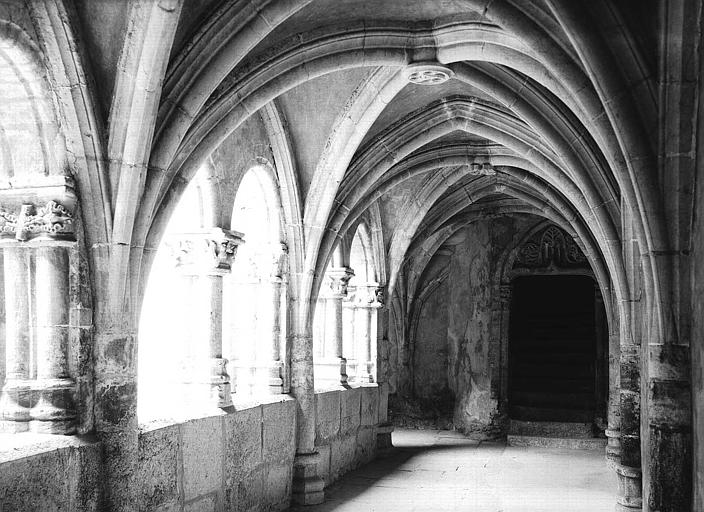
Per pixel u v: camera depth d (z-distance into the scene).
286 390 8.83
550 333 16.17
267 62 6.30
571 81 5.38
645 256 4.88
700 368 4.32
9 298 5.10
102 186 5.17
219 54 5.55
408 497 9.29
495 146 10.35
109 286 5.30
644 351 5.62
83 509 5.04
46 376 5.08
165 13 4.79
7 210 5.09
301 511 8.48
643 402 5.48
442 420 16.02
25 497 4.49
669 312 4.69
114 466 5.31
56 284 5.09
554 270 14.98
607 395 14.54
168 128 5.49
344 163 8.44
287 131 8.32
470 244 15.61
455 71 7.18
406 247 12.77
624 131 4.77
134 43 4.91
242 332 8.73
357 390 11.42
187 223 7.19
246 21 5.52
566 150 7.52
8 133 5.03
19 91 4.87
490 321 15.06
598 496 9.46
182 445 6.31
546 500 9.20
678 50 4.59
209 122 6.08
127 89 5.04
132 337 5.50
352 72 7.84
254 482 7.76
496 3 5.41
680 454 4.62
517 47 6.11
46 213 5.01
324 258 9.03
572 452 13.16
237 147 7.51
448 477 10.66
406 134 9.09
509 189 12.77
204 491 6.69
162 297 7.76
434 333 16.55
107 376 5.31
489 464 11.78
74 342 5.16
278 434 8.37
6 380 5.10
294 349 8.94
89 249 5.27
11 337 5.09
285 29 6.27
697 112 4.52
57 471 4.79
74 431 5.12
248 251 8.64
